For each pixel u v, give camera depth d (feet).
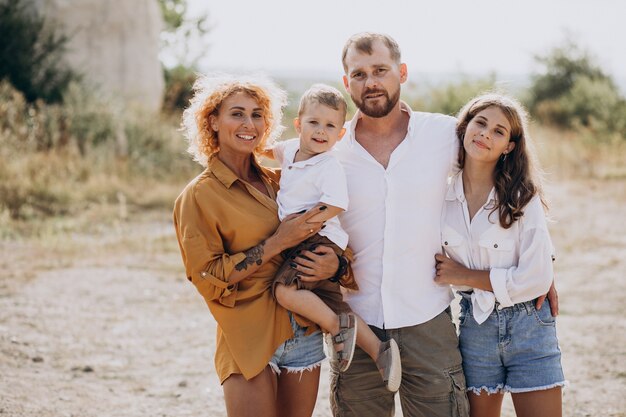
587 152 56.90
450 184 12.35
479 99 11.97
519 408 11.87
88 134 46.75
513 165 11.80
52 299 24.48
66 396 17.12
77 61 56.29
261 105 12.07
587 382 18.29
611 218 39.09
